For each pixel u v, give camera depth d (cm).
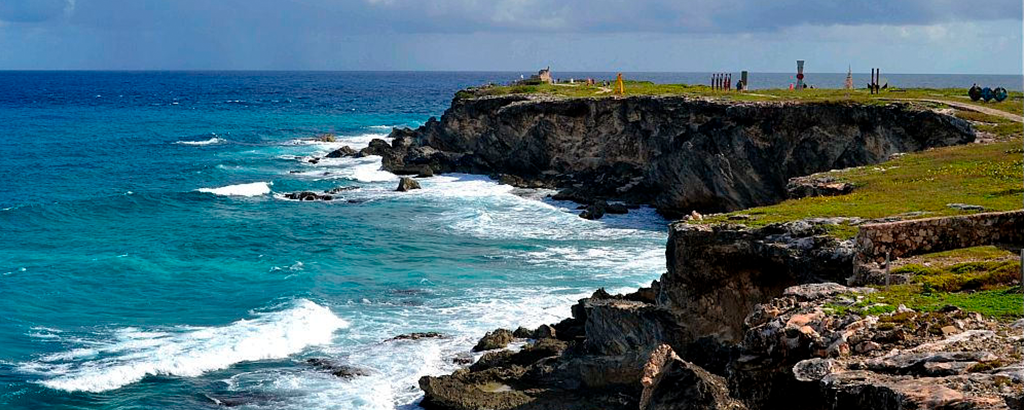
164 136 13225
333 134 13750
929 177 4081
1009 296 2112
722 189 6606
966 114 5816
